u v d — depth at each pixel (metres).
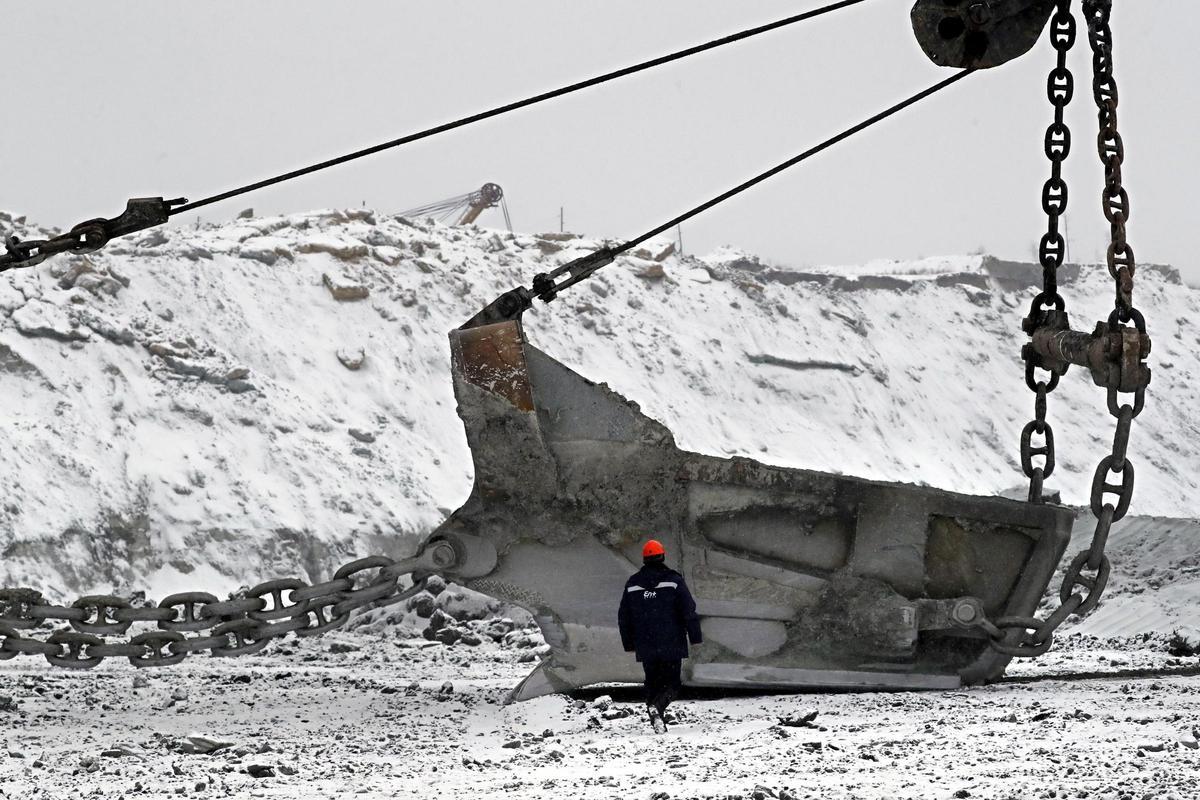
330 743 23.20
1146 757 17.62
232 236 197.00
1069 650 42.34
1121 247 24.73
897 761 18.30
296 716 27.61
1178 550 52.00
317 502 146.12
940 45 25.12
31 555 125.00
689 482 27.41
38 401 146.38
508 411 27.42
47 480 134.25
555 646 27.78
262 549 137.12
